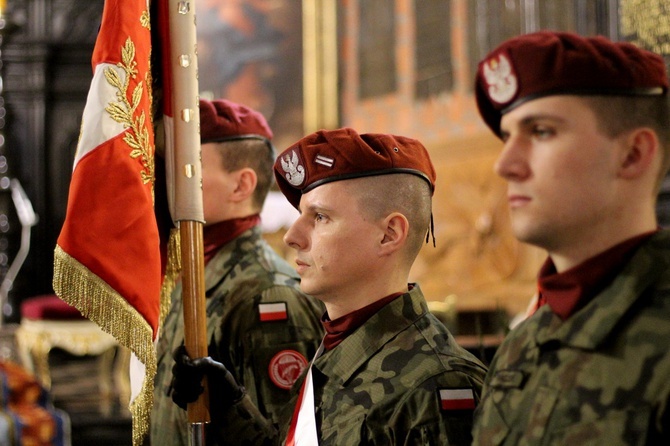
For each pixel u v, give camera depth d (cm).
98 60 228
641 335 117
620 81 120
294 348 241
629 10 323
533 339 130
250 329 243
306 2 1085
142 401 223
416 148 195
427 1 925
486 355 361
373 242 186
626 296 119
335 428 179
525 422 124
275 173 202
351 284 187
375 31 1006
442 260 875
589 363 120
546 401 122
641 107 121
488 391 134
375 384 179
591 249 123
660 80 123
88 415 731
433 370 176
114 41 226
